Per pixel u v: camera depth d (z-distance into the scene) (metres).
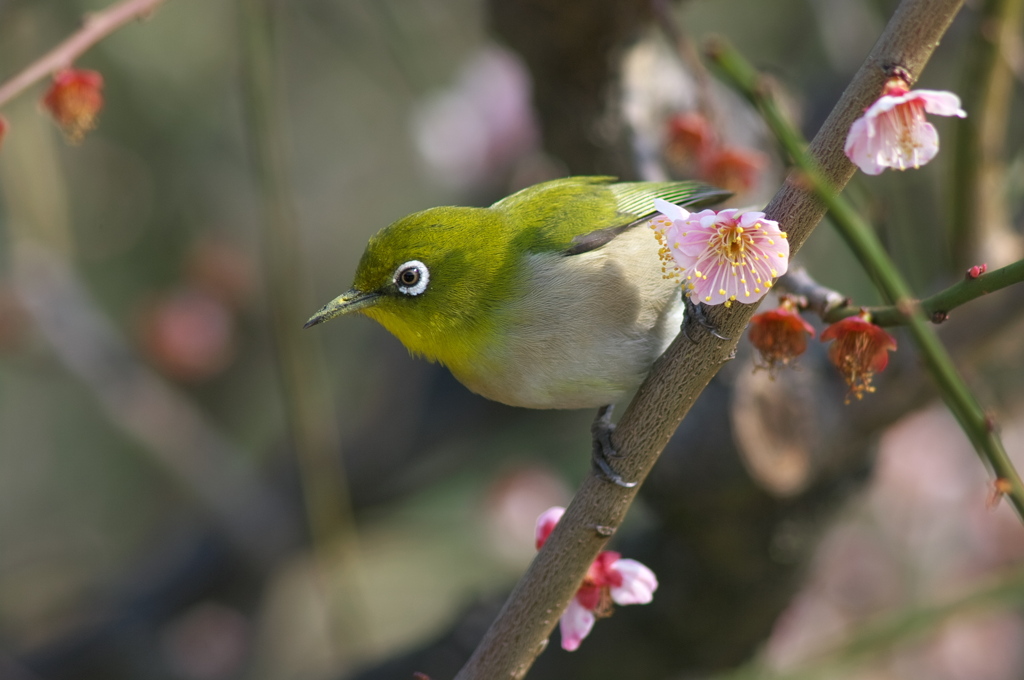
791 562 8.92
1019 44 9.34
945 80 11.31
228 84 15.24
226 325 14.41
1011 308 8.54
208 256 14.50
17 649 13.51
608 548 10.00
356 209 16.53
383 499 13.53
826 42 11.91
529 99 10.16
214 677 13.22
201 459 13.33
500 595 10.79
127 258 15.11
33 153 12.59
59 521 15.81
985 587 8.19
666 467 8.33
